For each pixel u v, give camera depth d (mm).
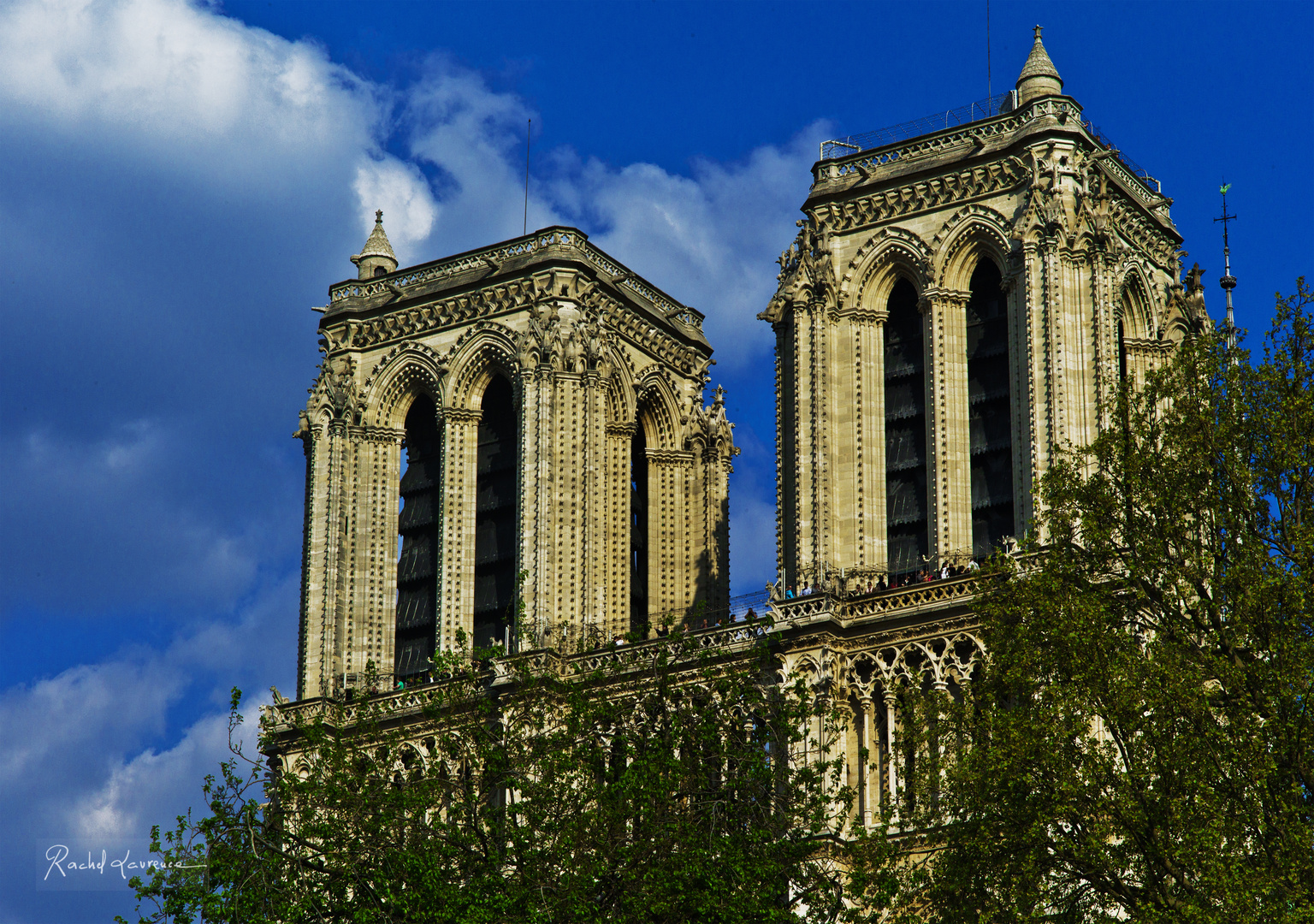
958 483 103312
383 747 93312
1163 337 109438
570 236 116688
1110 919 72312
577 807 84125
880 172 109312
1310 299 78312
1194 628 76750
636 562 120875
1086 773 73500
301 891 84875
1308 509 76312
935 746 81062
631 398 119250
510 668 105500
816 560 103188
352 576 115875
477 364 116250
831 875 90625
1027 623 77938
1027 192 104625
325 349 119938
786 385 107875
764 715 89062
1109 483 80312
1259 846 70812
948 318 105750
